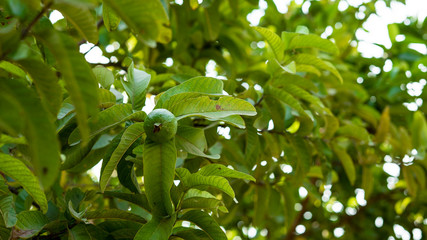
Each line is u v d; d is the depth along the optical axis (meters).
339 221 2.02
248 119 1.07
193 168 1.08
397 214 1.96
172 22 1.50
